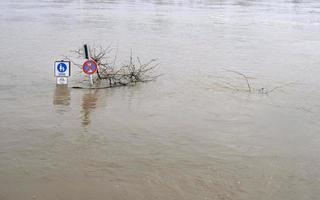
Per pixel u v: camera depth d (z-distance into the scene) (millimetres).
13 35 19125
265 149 7664
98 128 8281
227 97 10711
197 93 10977
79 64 13797
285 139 8156
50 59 14328
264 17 31891
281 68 14398
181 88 11406
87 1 41812
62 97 10156
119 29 22375
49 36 19250
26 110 9102
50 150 7215
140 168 6746
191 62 14742
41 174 6406
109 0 44344
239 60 15406
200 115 9289
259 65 14711
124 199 5875
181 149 7512
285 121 9141
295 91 11562
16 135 7766
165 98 10438
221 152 7465
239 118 9203
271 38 21344
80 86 11164
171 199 5926
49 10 31094
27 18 25594
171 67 13891
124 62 14461
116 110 9391
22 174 6383
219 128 8578
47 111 9102
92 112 9188
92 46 17094
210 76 12828
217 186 6312
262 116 9398
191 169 6789
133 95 10602
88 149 7324
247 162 7121
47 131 8008
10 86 10852
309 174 6793
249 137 8188
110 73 12461
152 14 30875
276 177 6652
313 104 10438
